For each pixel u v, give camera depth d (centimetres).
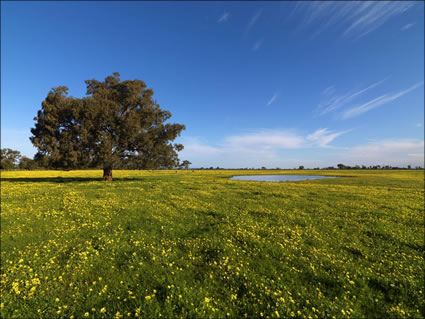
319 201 1752
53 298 521
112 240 856
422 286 583
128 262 698
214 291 559
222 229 1010
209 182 3566
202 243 852
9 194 1905
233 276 629
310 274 646
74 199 1648
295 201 1736
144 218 1187
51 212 1264
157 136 3594
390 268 690
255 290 561
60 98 2889
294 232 991
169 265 676
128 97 3256
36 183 3117
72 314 471
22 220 1103
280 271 663
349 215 1312
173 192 2166
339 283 606
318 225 1115
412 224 1148
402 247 853
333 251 809
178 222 1132
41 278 605
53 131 2803
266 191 2294
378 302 527
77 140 2955
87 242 837
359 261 734
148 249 794
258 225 1092
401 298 539
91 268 660
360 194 2152
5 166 12825
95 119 2911
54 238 891
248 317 475
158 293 543
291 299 517
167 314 470
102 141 2894
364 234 994
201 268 673
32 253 746
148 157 3688
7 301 504
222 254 757
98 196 1850
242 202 1670
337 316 471
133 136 3077
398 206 1561
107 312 474
